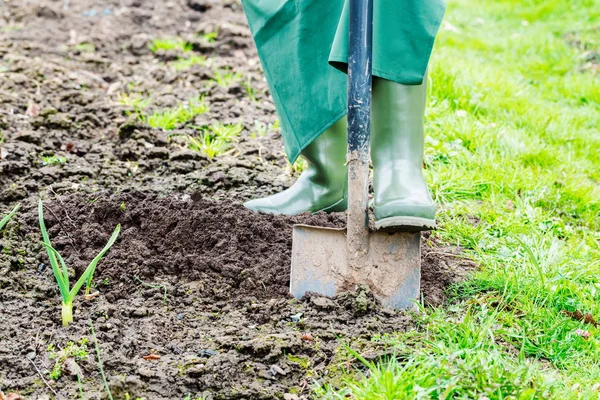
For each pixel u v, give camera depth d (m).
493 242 3.30
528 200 3.56
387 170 2.98
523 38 5.81
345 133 3.24
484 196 3.59
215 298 3.03
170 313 2.97
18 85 4.11
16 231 3.19
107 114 3.95
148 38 4.93
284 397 2.75
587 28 6.09
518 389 2.70
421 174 3.00
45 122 3.81
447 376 2.73
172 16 5.47
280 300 3.01
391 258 2.98
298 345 2.86
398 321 2.93
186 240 3.18
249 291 3.05
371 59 2.89
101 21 5.22
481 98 4.23
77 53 4.66
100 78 4.31
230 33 5.03
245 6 3.18
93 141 3.78
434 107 4.07
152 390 2.76
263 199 3.30
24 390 2.75
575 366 2.86
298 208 3.28
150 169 3.61
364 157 2.92
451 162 3.72
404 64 2.89
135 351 2.86
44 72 4.25
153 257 3.13
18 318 2.92
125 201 3.29
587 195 3.65
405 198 2.94
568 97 4.76
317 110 3.08
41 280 3.05
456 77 4.31
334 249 3.00
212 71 4.41
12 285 3.02
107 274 3.07
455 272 3.16
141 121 3.85
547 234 3.37
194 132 3.89
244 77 4.37
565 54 5.55
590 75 5.14
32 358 2.82
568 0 6.67
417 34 2.88
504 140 3.90
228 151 3.75
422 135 3.01
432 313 2.95
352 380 2.78
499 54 5.50
